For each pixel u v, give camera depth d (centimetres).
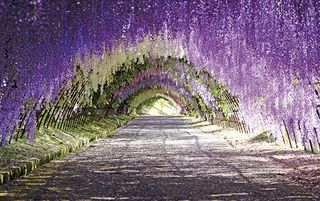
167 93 4731
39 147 884
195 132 1839
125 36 986
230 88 1377
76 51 912
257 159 836
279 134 1089
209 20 920
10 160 682
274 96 1012
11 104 816
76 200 469
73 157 895
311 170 658
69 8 752
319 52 838
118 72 2019
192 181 595
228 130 1792
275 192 509
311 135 891
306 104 890
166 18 905
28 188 535
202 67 1471
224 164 771
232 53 1095
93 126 1830
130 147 1136
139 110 5759
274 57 912
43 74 854
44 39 718
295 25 846
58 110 1315
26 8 558
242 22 912
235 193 508
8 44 670
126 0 862
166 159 858
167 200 472
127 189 535
